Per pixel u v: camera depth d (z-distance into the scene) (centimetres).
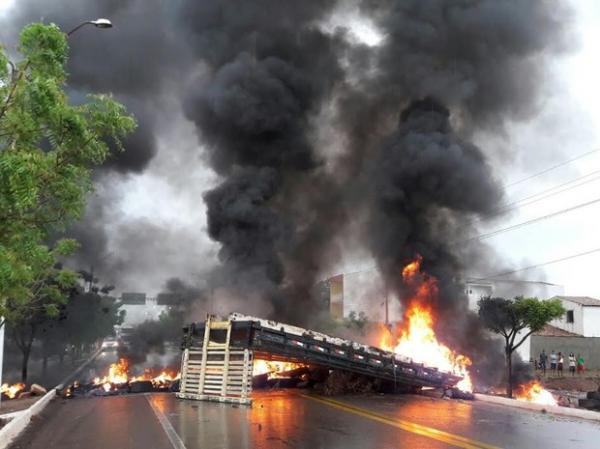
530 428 1200
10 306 1279
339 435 1088
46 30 651
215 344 1777
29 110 632
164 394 1961
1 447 975
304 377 2189
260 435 1090
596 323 4362
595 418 1356
